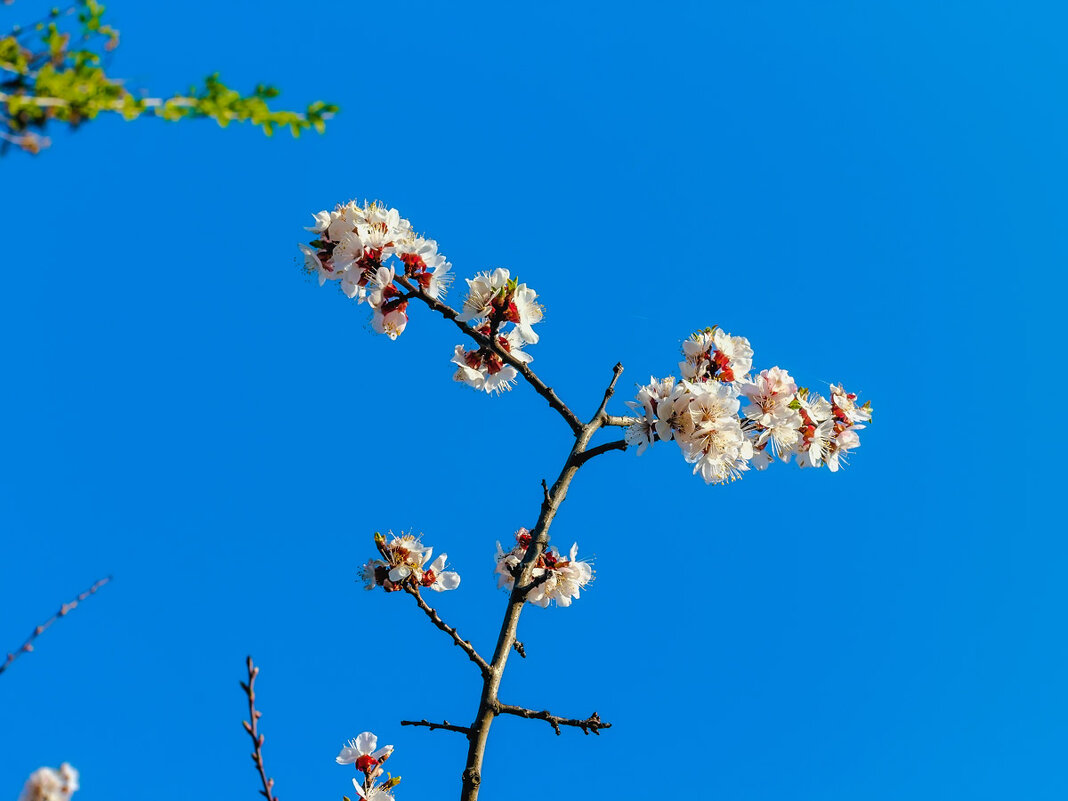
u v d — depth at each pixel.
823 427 7.00
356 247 6.21
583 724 4.61
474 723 4.60
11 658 3.02
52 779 2.84
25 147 2.69
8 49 2.78
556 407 5.65
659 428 5.47
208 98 2.98
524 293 6.37
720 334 6.61
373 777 5.43
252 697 3.71
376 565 6.21
